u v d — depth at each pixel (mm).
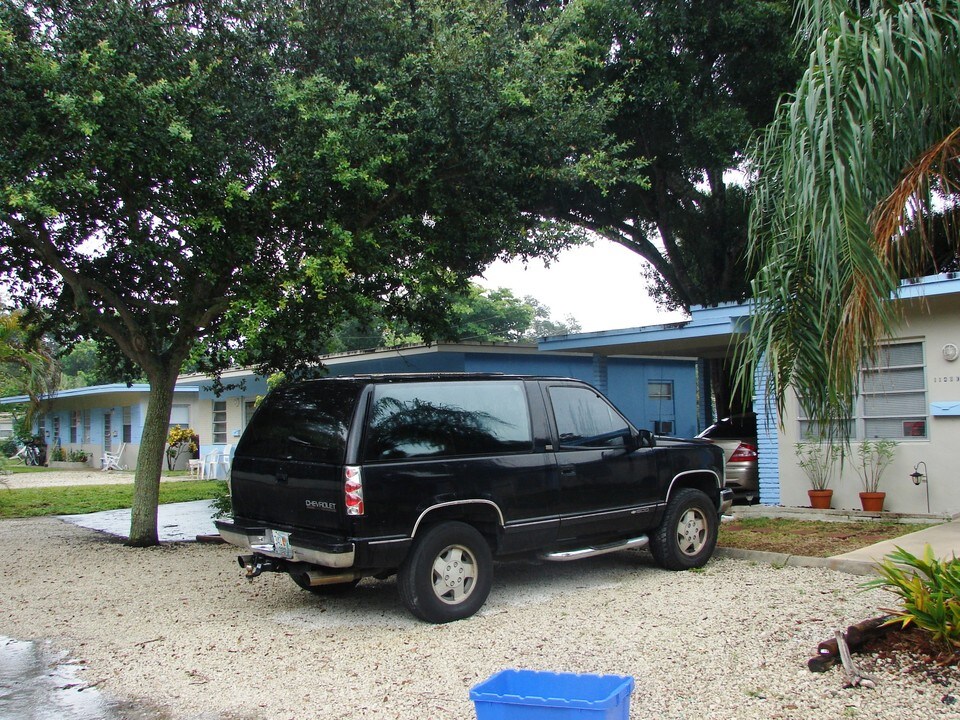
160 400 11531
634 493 8039
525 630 6320
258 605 7598
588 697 3500
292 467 6809
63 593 8383
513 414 7438
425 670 5473
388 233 10812
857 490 11656
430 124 10383
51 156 9023
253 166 10031
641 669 5238
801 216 5176
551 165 11953
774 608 6598
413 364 15289
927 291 9891
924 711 4340
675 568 8359
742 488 13469
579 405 7980
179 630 6793
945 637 4996
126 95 8758
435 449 6840
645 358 17578
